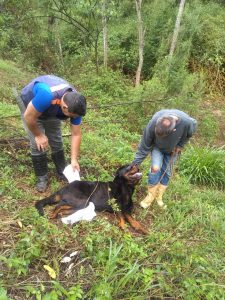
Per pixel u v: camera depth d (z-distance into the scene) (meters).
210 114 6.20
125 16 8.29
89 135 4.30
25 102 2.71
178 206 3.29
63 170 3.19
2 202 2.79
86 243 2.45
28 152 3.48
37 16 6.90
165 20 7.30
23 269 2.20
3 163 3.23
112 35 7.75
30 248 2.30
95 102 5.93
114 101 5.95
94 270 2.36
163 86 5.74
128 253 2.46
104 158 3.80
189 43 6.73
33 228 2.48
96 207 2.87
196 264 2.53
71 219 2.67
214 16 8.57
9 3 7.38
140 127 5.41
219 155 4.43
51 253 2.41
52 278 2.25
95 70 6.68
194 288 2.31
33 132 2.66
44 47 7.64
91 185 2.90
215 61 7.69
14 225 2.58
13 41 7.69
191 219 3.10
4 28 7.36
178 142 3.00
